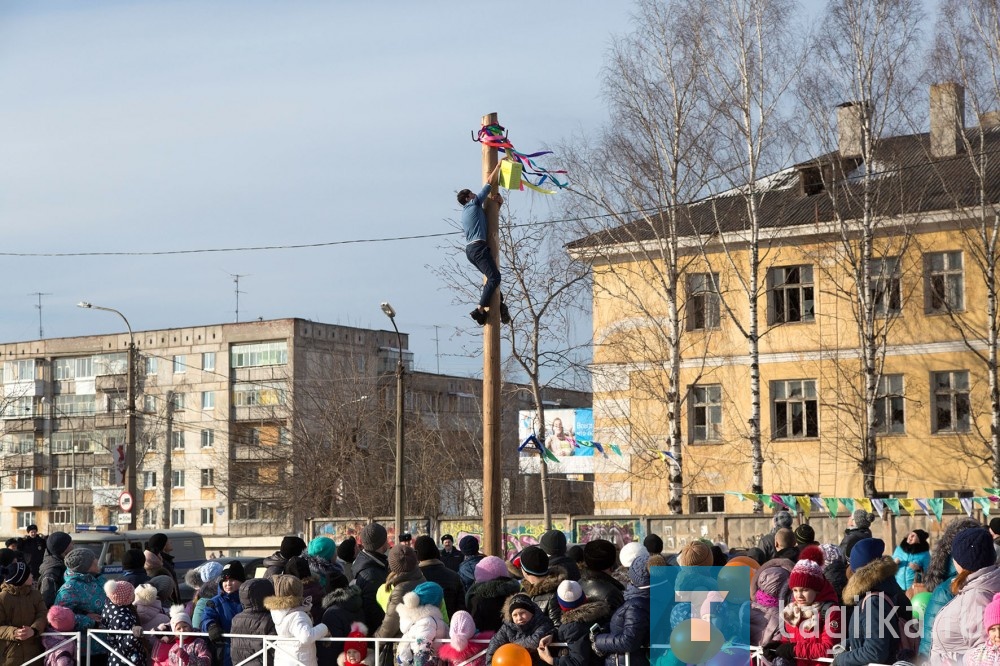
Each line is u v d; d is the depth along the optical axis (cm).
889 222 3325
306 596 1052
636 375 3772
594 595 894
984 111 3150
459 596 1084
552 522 3030
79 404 7819
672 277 3325
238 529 6881
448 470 4938
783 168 3241
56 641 1120
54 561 1329
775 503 2111
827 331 3550
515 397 4684
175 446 7444
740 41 3200
